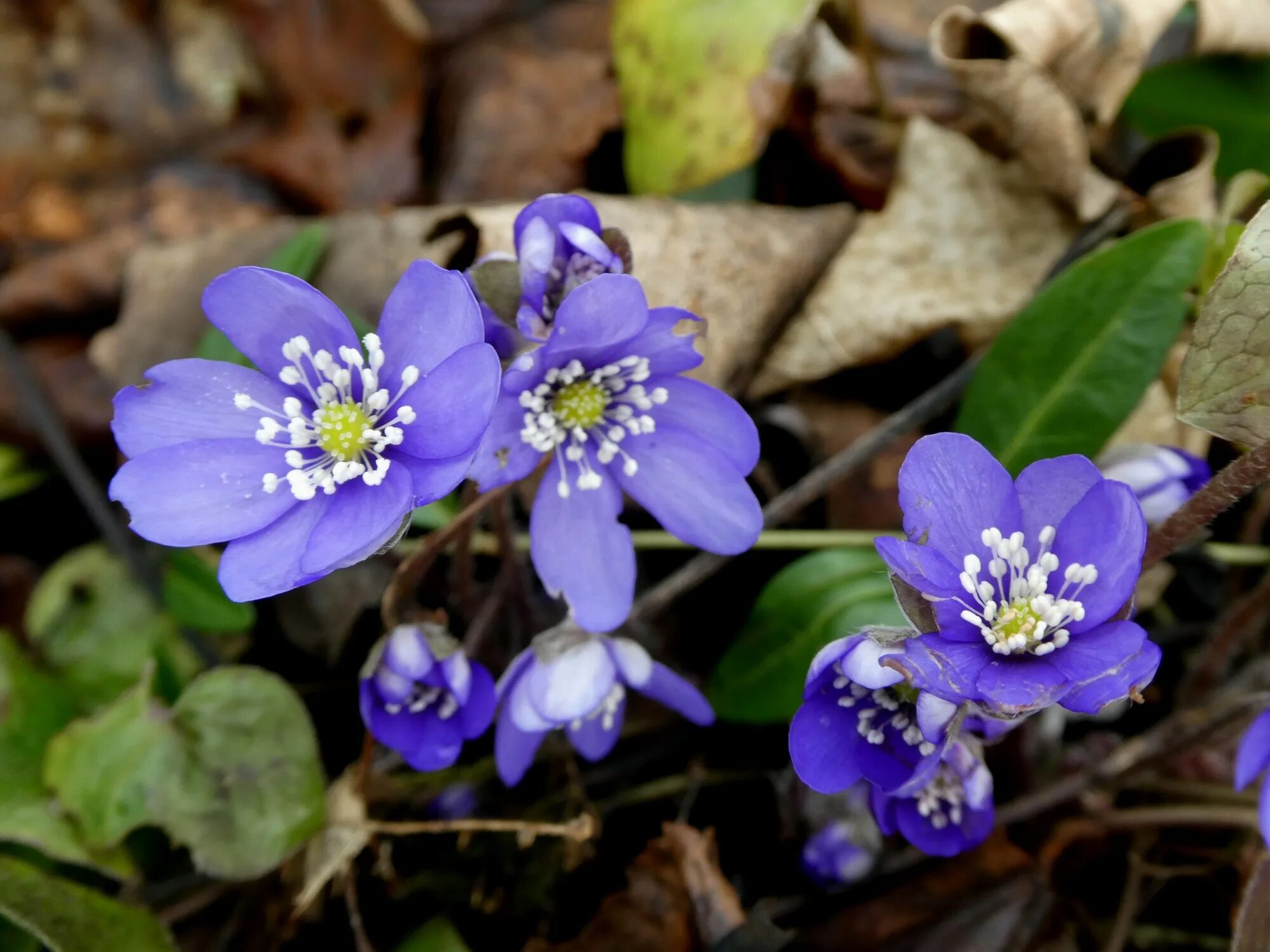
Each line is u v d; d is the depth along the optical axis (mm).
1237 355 98
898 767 95
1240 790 102
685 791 130
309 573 90
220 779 117
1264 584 116
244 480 98
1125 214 138
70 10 188
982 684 87
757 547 135
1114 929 119
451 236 142
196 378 99
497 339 103
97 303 170
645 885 118
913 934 117
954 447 91
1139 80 149
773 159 158
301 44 179
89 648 138
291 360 98
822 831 119
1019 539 92
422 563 106
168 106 184
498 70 170
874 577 125
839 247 146
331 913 126
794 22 140
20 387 144
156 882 127
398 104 176
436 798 128
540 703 104
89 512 156
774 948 112
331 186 175
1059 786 119
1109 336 122
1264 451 95
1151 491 114
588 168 165
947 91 157
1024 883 118
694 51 143
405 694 106
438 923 121
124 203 177
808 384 146
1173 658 136
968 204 144
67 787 118
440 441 92
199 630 135
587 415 103
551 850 127
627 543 105
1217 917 124
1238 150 147
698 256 139
